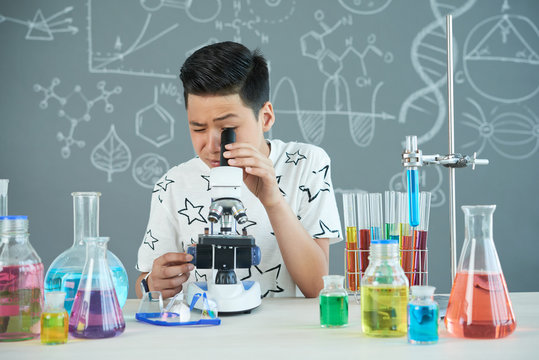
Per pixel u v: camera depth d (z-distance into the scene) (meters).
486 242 0.87
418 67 3.04
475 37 3.09
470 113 3.06
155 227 1.69
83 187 2.83
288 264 1.47
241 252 1.12
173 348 0.82
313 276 1.46
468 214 0.88
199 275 1.64
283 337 0.88
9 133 2.81
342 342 0.85
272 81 2.96
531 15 3.13
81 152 2.84
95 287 0.89
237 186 1.06
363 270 1.25
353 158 2.97
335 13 3.01
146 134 2.88
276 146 1.71
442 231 2.99
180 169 1.75
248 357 0.76
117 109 2.87
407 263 1.21
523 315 1.04
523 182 3.09
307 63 2.98
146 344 0.84
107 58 2.87
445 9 3.08
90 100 2.86
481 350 0.79
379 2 3.04
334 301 0.95
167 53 2.91
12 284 0.87
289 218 1.39
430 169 3.00
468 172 3.05
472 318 0.85
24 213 2.80
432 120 3.04
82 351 0.80
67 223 2.82
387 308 0.87
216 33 2.94
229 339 0.87
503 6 3.11
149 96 2.89
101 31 2.88
